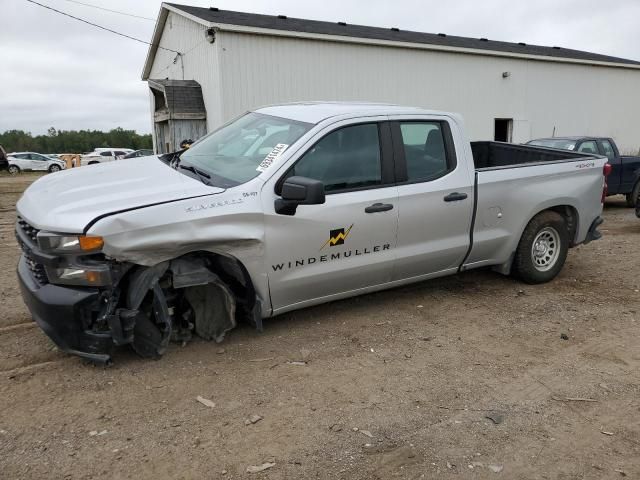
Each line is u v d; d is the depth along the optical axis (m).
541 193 5.49
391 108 4.75
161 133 19.84
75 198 3.62
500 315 4.98
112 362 3.80
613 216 11.10
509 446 3.01
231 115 16.08
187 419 3.18
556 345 4.36
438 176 4.82
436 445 3.00
